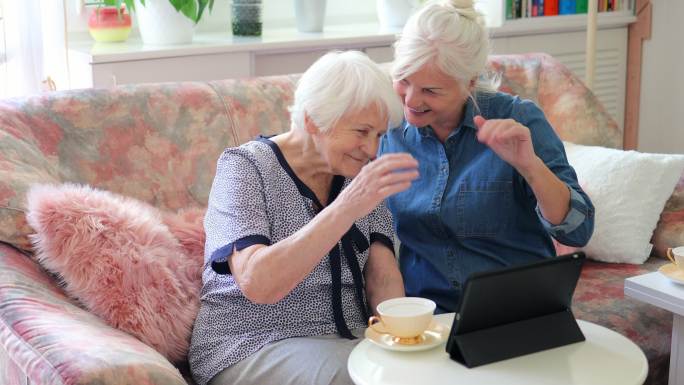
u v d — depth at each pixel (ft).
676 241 7.75
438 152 6.07
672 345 5.84
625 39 12.57
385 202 6.26
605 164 7.92
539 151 5.82
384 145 6.28
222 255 5.22
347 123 5.25
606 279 7.46
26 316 4.92
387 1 10.83
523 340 4.68
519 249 6.03
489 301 4.54
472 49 5.50
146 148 6.57
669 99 12.52
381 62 10.33
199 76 9.00
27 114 6.29
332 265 5.65
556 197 5.41
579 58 12.07
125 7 9.78
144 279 5.62
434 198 6.00
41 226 5.52
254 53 9.41
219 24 10.55
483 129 5.21
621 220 7.75
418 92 5.61
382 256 5.96
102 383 4.33
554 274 4.67
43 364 4.46
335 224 4.91
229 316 5.57
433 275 6.14
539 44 11.65
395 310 4.77
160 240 5.88
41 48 8.58
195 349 5.65
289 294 5.56
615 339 4.86
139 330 5.52
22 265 5.59
